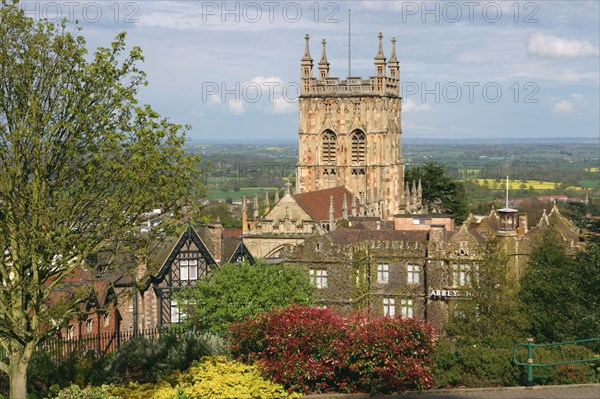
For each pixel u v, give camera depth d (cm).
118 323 10988
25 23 5903
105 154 5922
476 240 11631
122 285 10362
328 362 6381
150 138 6016
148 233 6425
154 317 10931
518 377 6519
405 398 6147
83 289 6150
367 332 6384
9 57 5850
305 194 16275
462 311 9656
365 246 12106
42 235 5859
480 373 6569
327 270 11831
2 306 5841
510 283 9688
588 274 9331
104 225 6034
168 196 6069
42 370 6775
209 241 11588
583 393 5938
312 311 6738
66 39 5950
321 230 11956
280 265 10456
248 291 9581
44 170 5853
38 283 5847
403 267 11988
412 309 11931
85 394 5988
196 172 6216
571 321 9025
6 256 6028
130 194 6012
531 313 9356
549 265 9962
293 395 6231
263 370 6412
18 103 5888
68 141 5869
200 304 9756
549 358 6600
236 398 6162
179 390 5966
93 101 6003
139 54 6131
